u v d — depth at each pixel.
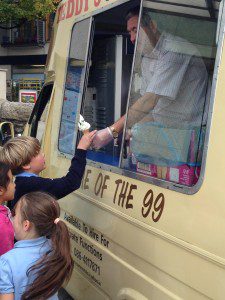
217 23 2.29
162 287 2.44
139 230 2.64
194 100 2.52
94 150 3.25
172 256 2.35
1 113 11.59
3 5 16.98
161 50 2.81
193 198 2.23
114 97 3.55
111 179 3.02
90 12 3.47
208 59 2.42
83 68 3.57
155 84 2.82
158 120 2.75
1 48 26.41
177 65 2.70
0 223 2.63
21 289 2.15
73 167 3.04
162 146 2.66
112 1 3.15
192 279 2.20
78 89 3.63
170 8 2.72
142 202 2.64
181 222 2.29
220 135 2.12
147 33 2.91
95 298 3.21
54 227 2.24
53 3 17.45
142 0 2.93
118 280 2.87
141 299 2.61
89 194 3.28
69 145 3.69
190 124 2.49
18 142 3.12
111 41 3.54
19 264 2.17
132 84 3.01
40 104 4.63
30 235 2.25
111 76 3.58
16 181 3.01
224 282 2.01
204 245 2.13
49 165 4.11
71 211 3.59
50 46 4.41
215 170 2.12
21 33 25.31
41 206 2.23
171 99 2.70
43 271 2.12
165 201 2.44
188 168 2.38
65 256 2.19
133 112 2.98
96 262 3.18
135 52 2.99
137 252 2.65
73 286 3.58
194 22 2.54
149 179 2.61
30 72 25.23
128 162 2.89
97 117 3.72
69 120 3.74
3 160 3.06
